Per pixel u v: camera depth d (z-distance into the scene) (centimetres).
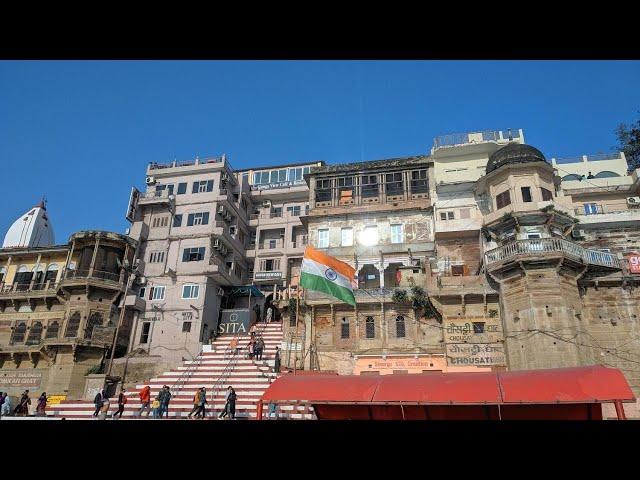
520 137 4025
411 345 3150
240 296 4603
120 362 3675
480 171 3894
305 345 3316
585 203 3522
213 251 4369
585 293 2989
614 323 2884
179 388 3095
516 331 2850
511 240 3153
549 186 3278
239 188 4975
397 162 3906
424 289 3222
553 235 3100
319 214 3838
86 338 3691
